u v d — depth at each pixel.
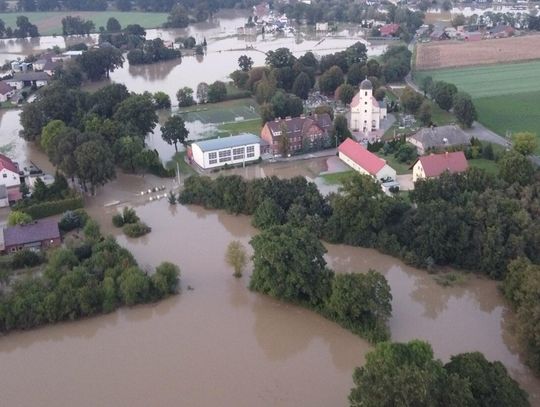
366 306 101.25
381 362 78.88
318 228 135.75
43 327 107.31
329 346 100.81
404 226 129.50
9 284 115.75
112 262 119.88
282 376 93.69
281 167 183.38
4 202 157.88
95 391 91.44
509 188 139.12
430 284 119.19
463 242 121.69
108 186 172.12
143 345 102.12
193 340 103.12
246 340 102.75
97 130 187.25
